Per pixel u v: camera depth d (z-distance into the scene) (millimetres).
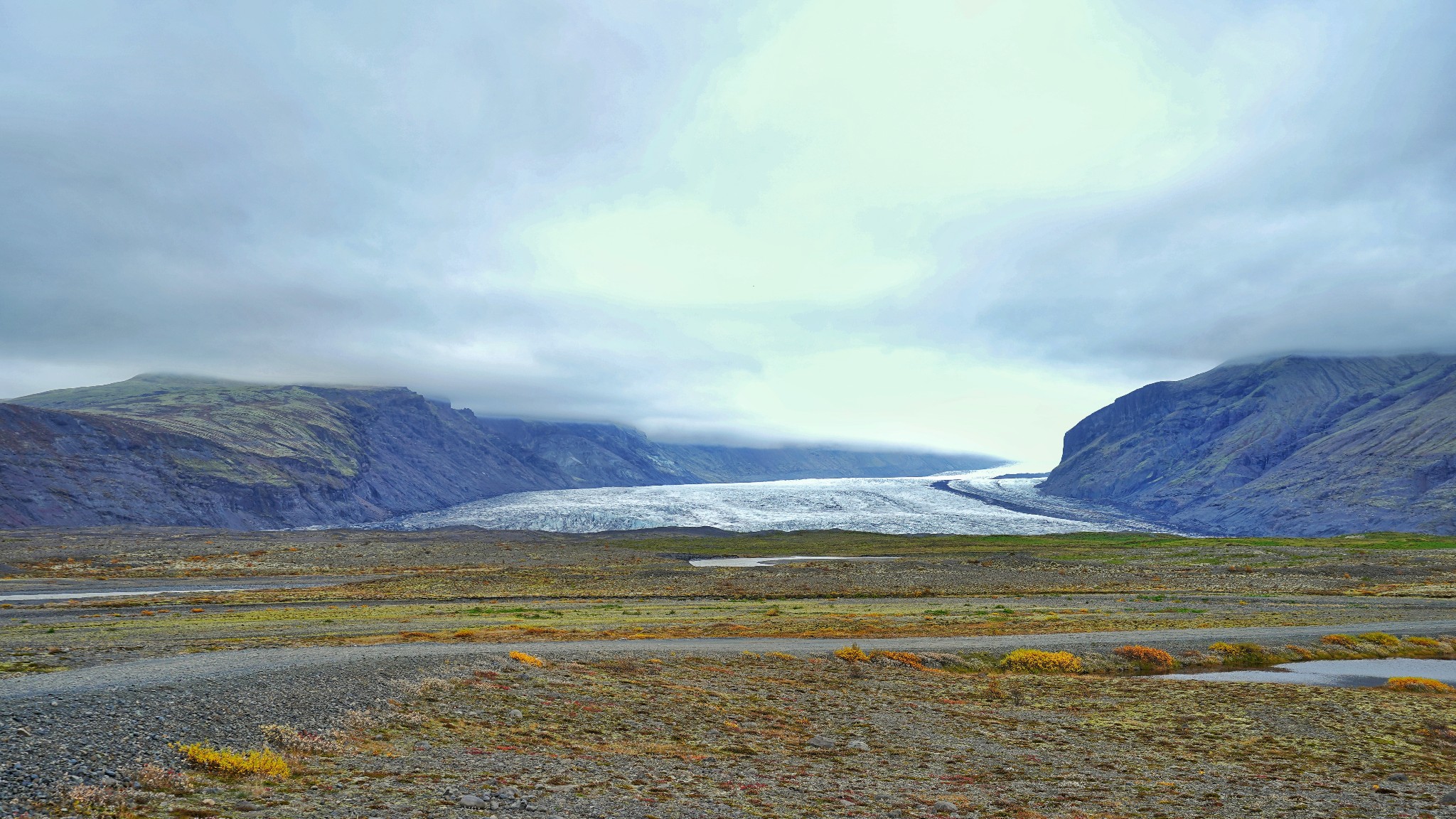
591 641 47969
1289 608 74312
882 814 17234
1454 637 55938
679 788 18188
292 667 29031
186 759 16422
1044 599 85000
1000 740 26984
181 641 43469
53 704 20062
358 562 127562
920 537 181750
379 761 18359
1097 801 19484
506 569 116062
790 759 22609
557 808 15570
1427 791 21406
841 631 55594
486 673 30922
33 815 12172
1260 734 29047
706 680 35438
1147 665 46000
